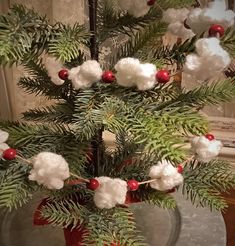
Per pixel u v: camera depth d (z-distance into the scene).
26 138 0.34
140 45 0.33
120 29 0.34
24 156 0.33
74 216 0.34
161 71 0.28
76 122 0.31
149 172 0.34
